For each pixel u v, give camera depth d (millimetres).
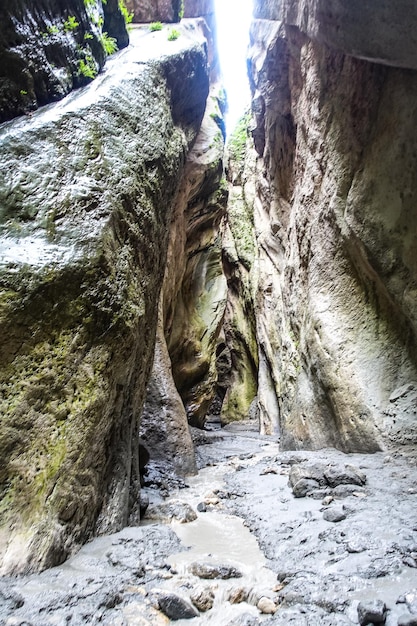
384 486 4672
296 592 2691
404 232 6016
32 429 3260
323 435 7566
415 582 2658
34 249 3523
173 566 3270
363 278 7148
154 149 5512
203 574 3119
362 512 3934
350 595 2584
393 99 6285
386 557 2982
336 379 7016
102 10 6797
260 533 3992
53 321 3506
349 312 7418
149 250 5188
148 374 5602
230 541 3953
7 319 3195
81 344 3691
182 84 7879
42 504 3172
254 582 3070
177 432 7723
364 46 5402
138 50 7391
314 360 7875
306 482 4930
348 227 7094
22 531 3012
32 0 4559
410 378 6203
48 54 4699
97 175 4242
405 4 4516
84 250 3785
